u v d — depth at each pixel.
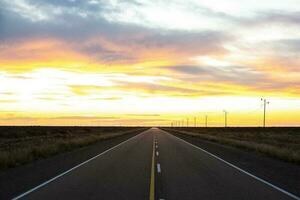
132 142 54.97
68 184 16.12
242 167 23.23
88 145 47.06
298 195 13.93
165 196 13.57
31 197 13.13
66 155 31.59
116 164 24.56
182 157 30.23
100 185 15.93
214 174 19.86
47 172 20.16
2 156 23.75
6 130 99.56
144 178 18.17
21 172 20.09
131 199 12.97
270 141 65.44
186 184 16.41
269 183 16.80
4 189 14.73
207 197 13.43
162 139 66.19
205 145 48.25
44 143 40.81
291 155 28.27
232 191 14.70
